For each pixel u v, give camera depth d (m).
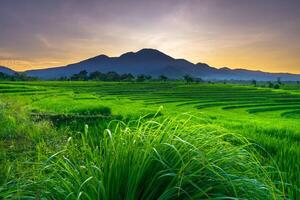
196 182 3.63
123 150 3.80
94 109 30.83
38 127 12.72
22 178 4.06
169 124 4.18
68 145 4.71
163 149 3.85
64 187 3.80
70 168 4.13
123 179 3.69
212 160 3.82
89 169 3.87
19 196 3.62
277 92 125.31
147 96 91.56
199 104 69.50
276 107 71.31
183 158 3.78
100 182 3.47
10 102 20.72
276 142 11.86
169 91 118.56
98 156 4.19
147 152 3.67
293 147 10.79
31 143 10.04
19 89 75.25
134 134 4.00
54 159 5.33
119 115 24.36
